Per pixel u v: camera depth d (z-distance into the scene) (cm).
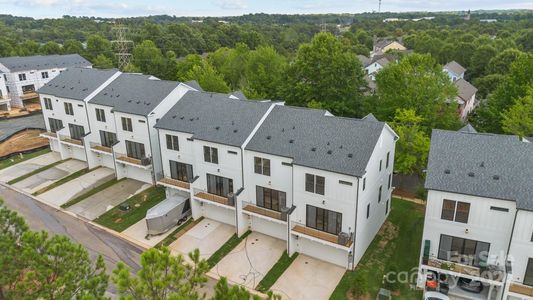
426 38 11956
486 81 7906
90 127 4459
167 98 4006
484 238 2341
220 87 6116
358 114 5247
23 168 4703
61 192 4103
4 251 1878
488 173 2341
